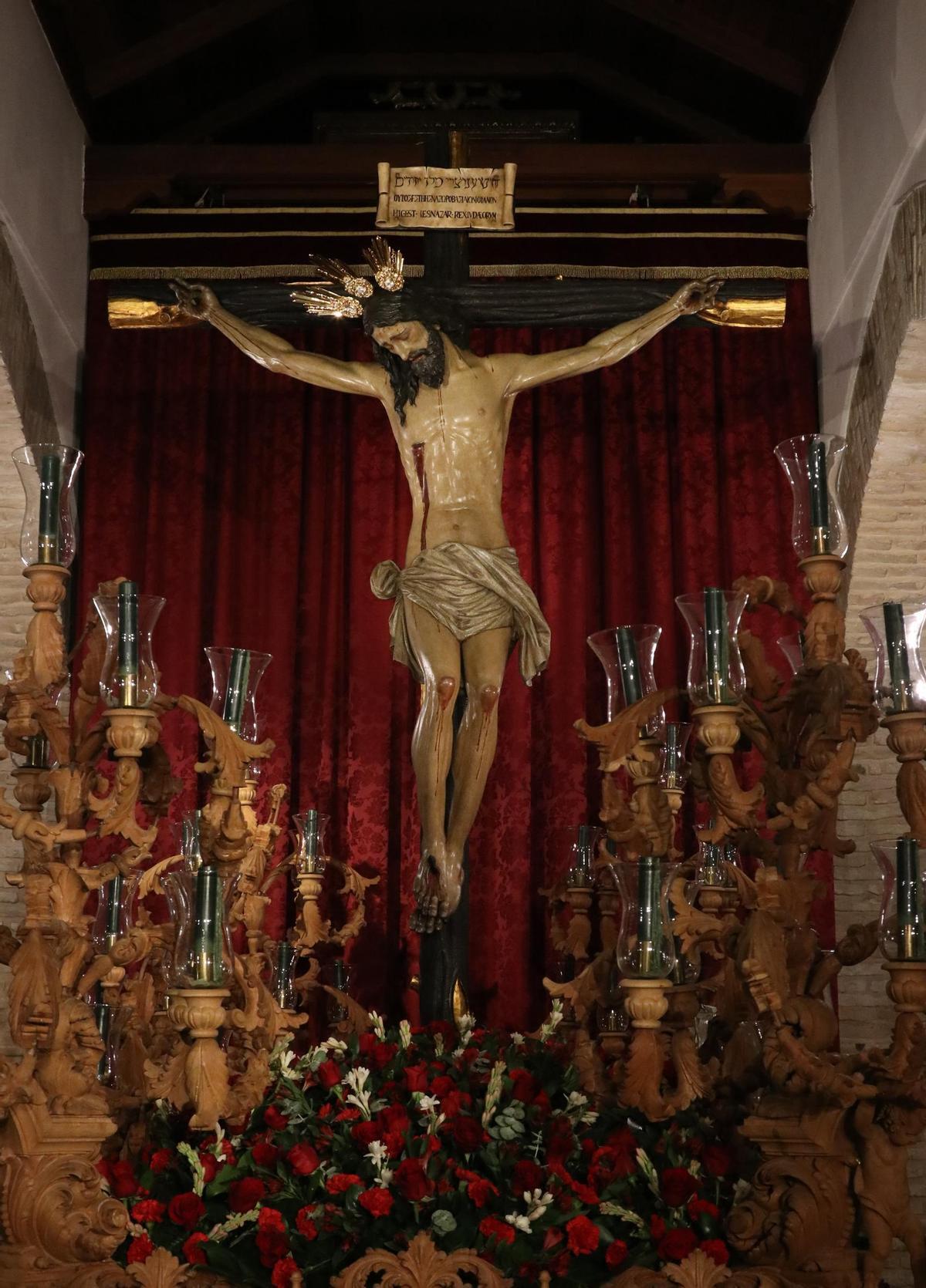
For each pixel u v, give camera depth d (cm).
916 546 616
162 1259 309
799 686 358
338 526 673
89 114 687
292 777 642
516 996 614
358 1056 380
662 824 374
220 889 333
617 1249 324
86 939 322
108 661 341
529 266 679
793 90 693
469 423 497
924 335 549
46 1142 301
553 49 733
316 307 516
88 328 681
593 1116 361
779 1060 321
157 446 671
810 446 373
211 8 676
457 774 464
